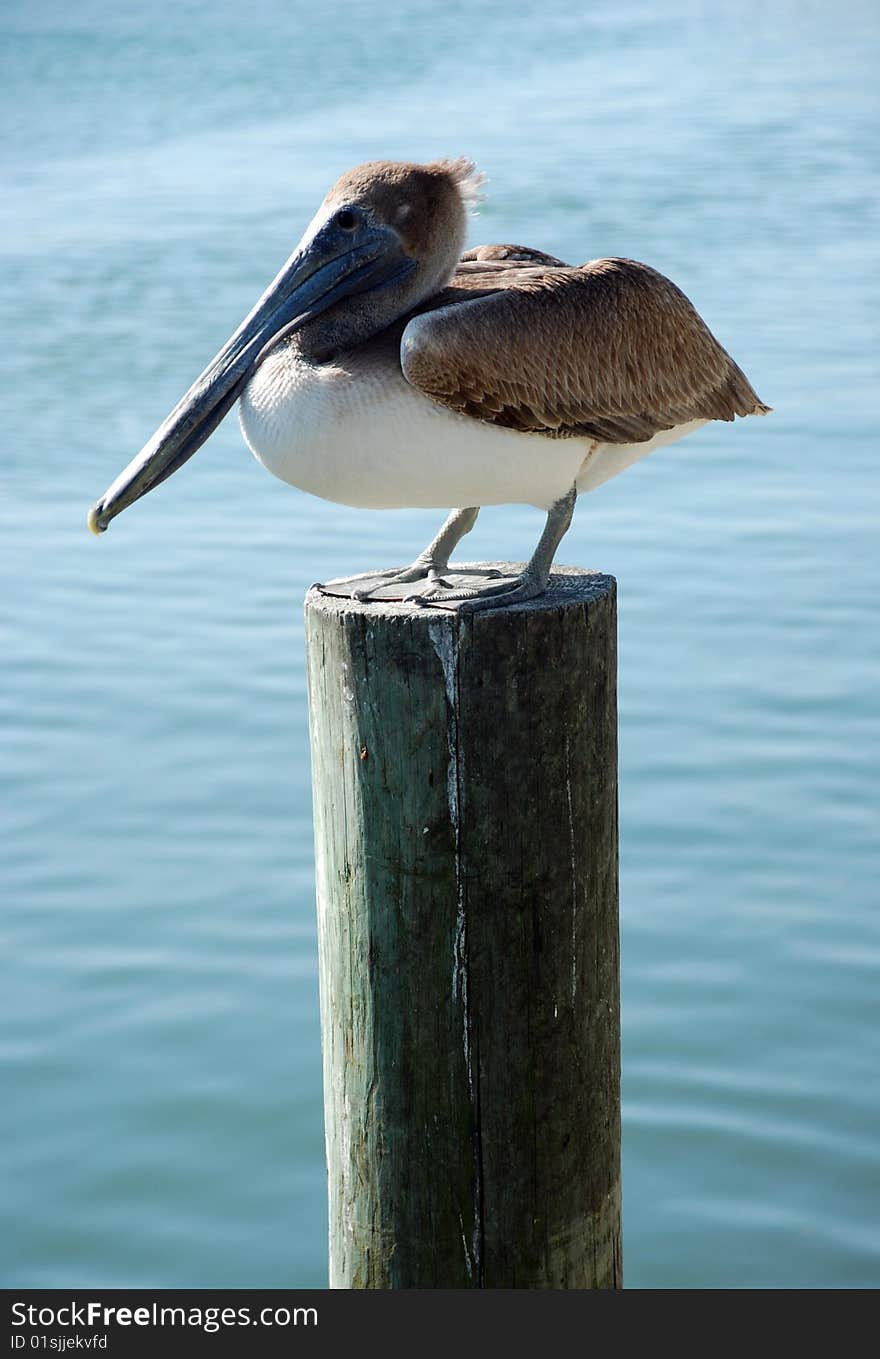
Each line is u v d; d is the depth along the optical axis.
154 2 85.38
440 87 56.91
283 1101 10.49
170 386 24.22
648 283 6.90
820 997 11.05
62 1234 9.60
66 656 15.96
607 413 6.74
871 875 12.20
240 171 41.44
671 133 46.47
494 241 32.59
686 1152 10.00
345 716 5.78
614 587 6.05
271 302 6.77
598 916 6.01
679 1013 10.97
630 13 85.56
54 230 35.44
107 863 12.65
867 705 14.56
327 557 18.03
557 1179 6.05
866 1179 9.79
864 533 18.27
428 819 5.73
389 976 5.89
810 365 24.16
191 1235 9.65
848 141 44.03
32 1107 10.43
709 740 14.05
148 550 18.48
